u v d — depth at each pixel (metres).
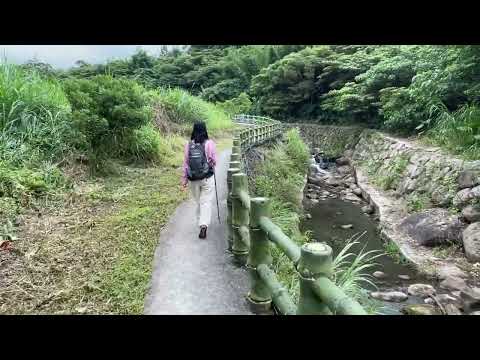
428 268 6.87
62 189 5.96
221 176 8.75
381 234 8.84
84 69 13.83
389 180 12.29
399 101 14.22
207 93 35.31
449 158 9.40
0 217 4.71
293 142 17.02
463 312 5.35
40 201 5.45
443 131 10.71
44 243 4.32
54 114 6.96
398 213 9.77
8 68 6.91
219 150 13.34
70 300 3.29
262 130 14.00
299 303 2.26
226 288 3.62
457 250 7.35
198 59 40.28
